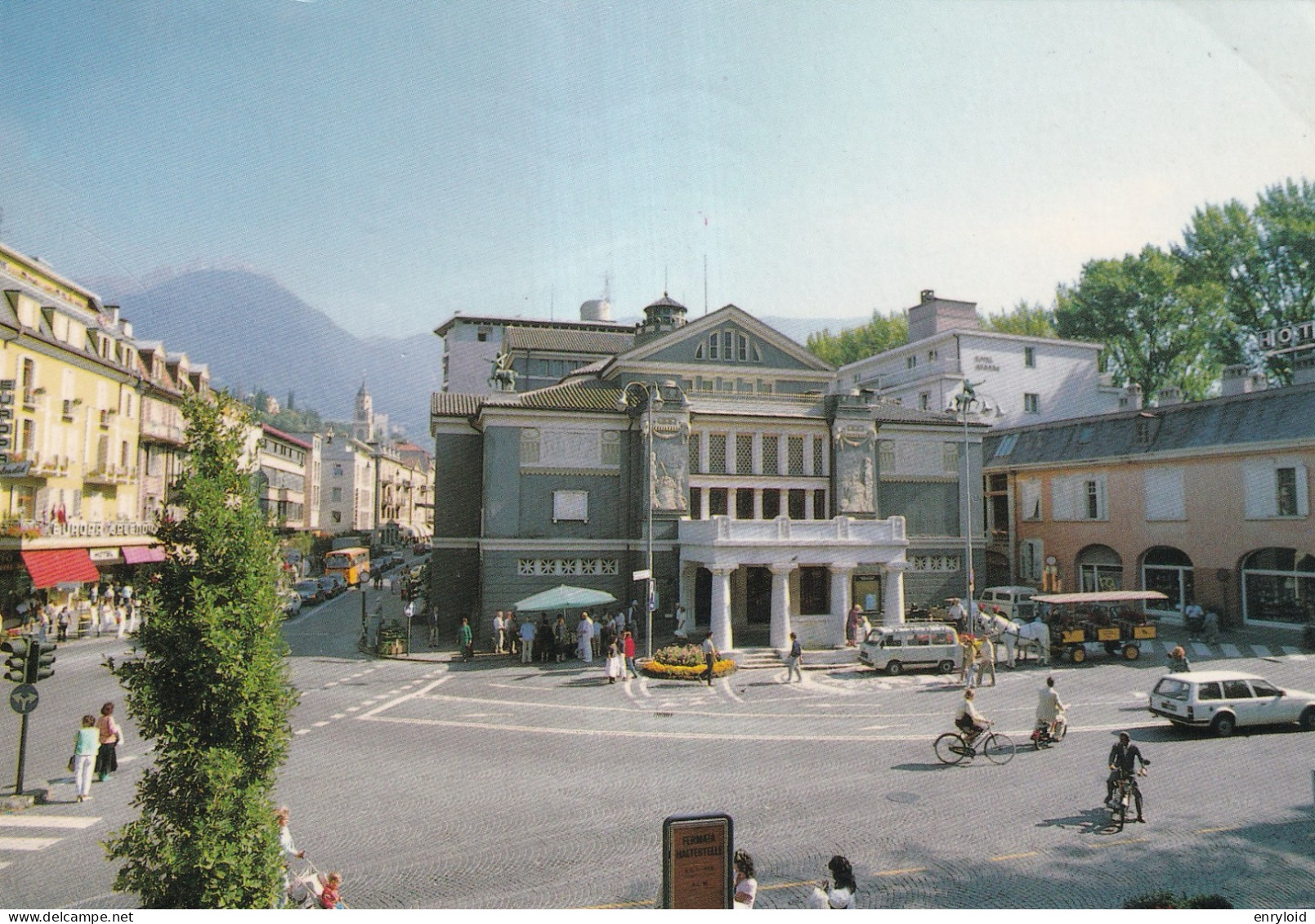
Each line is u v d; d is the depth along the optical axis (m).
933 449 43.00
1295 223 39.53
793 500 40.88
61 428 35.28
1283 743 19.44
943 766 18.12
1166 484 40.16
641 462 38.16
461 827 14.65
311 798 16.17
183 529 10.50
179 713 10.26
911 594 41.84
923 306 55.66
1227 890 11.71
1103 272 49.06
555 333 53.31
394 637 34.66
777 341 42.47
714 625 33.34
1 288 32.12
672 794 16.41
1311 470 34.16
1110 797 14.49
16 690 16.36
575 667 31.61
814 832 14.29
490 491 36.97
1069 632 30.92
